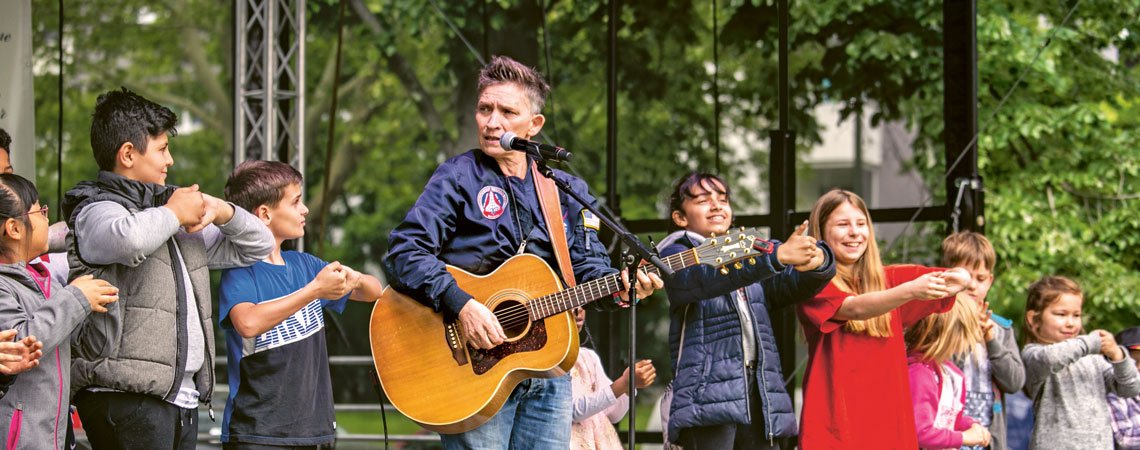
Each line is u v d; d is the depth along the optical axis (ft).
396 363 12.07
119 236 10.80
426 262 11.50
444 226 11.75
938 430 14.87
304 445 12.69
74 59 55.93
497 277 11.83
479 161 12.01
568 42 37.63
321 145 54.85
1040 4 31.81
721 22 40.32
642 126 40.93
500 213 11.92
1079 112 29.14
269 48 20.01
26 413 10.61
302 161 20.42
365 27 41.91
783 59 19.25
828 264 12.96
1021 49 29.60
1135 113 31.78
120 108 11.59
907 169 37.50
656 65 38.34
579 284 12.13
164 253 11.60
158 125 11.69
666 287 13.50
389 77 52.31
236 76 20.18
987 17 29.55
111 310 11.19
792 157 19.43
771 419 13.97
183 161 62.69
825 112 60.08
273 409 12.48
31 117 17.22
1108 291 27.89
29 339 10.14
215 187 62.54
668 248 14.01
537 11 34.71
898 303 13.50
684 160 40.68
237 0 20.17
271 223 13.10
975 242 16.12
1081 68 31.68
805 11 31.12
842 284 14.33
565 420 12.07
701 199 14.80
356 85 54.60
